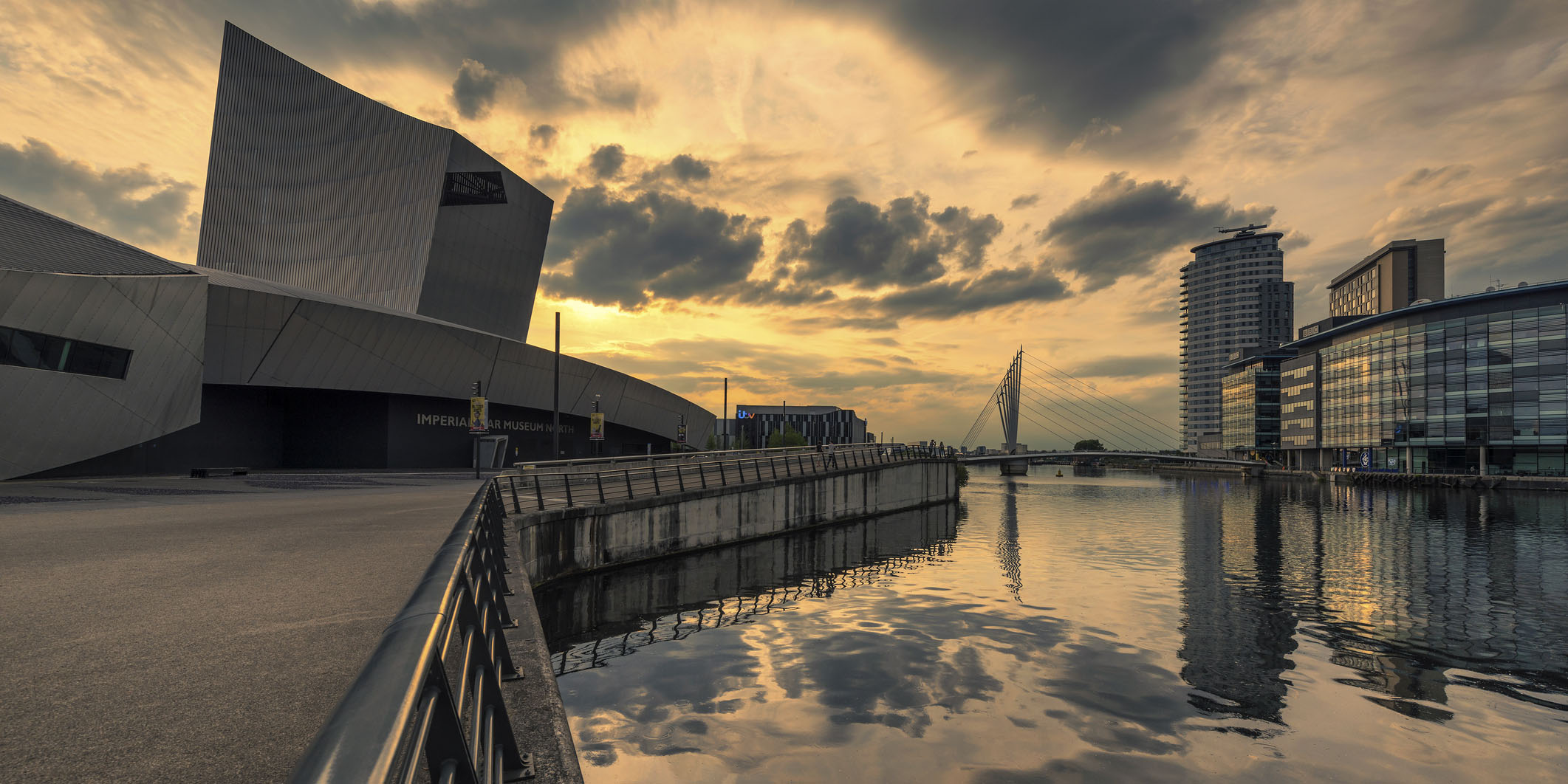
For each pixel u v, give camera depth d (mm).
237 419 45312
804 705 13641
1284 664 17266
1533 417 91062
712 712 13211
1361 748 12453
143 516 16391
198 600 7375
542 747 4059
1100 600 24781
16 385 28484
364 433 49438
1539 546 40344
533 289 81500
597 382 67500
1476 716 14062
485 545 7438
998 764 11273
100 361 32031
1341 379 124062
